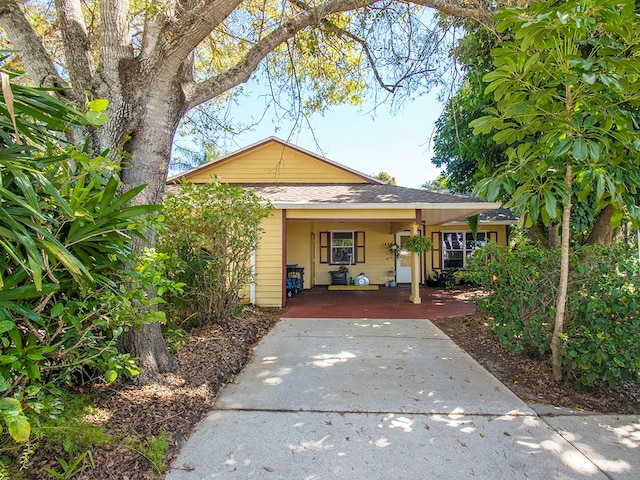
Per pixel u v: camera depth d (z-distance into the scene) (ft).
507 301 14.21
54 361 8.09
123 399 10.10
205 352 14.70
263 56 14.39
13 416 5.02
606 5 8.68
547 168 11.09
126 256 7.89
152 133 11.68
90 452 7.33
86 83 11.19
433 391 11.86
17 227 5.02
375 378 13.02
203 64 21.77
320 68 20.29
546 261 13.61
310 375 13.32
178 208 18.34
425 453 8.36
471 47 18.65
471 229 38.93
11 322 5.30
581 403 11.05
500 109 11.34
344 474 7.60
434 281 41.83
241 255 20.45
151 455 7.75
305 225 41.57
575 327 12.41
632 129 10.34
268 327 21.07
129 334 11.27
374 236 44.52
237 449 8.46
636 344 10.74
